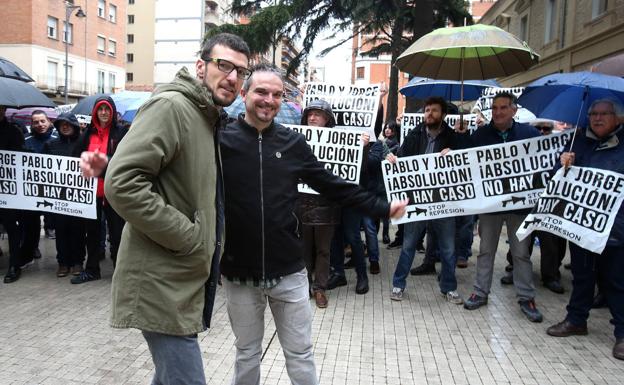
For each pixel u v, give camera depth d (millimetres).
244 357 2727
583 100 4094
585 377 3553
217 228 2289
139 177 1917
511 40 4281
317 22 10625
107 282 5695
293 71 11312
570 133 4527
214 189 2205
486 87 7137
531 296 4746
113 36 41125
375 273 6270
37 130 6609
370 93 5699
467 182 4801
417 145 5156
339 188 2793
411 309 4945
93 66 38656
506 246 8023
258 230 2570
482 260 5000
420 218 4918
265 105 2551
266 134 2660
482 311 4906
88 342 3984
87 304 4906
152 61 58562
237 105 6465
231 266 2623
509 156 4695
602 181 3908
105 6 39812
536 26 20344
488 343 4129
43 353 3766
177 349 2105
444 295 5301
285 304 2674
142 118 1994
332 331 4336
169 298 2041
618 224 3877
